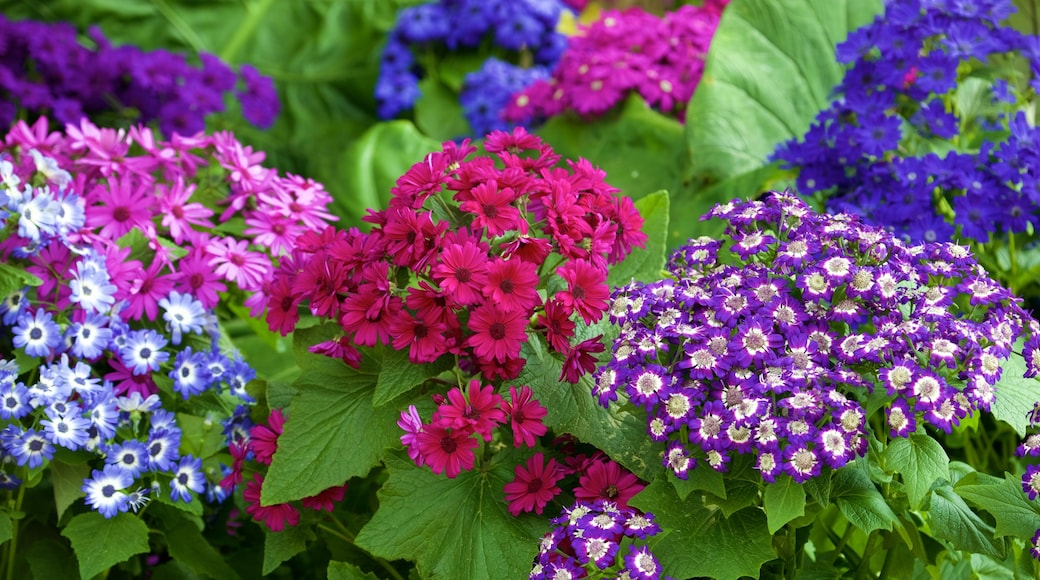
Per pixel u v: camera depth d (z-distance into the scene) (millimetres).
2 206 1537
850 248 1487
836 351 1415
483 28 2738
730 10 2094
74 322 1578
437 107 2844
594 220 1523
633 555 1399
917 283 1453
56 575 1597
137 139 1743
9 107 2301
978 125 1887
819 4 2119
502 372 1463
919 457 1406
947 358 1386
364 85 3238
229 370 1645
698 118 2045
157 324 1685
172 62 2531
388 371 1475
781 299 1431
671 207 2068
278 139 3137
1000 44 1763
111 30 3244
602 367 1477
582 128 2273
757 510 1448
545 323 1491
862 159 1788
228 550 1794
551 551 1447
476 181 1474
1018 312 1453
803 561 1558
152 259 1690
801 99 2115
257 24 3316
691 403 1414
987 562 1565
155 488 1567
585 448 1556
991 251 1759
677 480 1435
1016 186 1717
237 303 1810
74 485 1577
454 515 1489
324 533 1642
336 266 1501
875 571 1579
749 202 1506
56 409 1529
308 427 1515
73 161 1726
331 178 2559
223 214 1730
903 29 1776
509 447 1529
